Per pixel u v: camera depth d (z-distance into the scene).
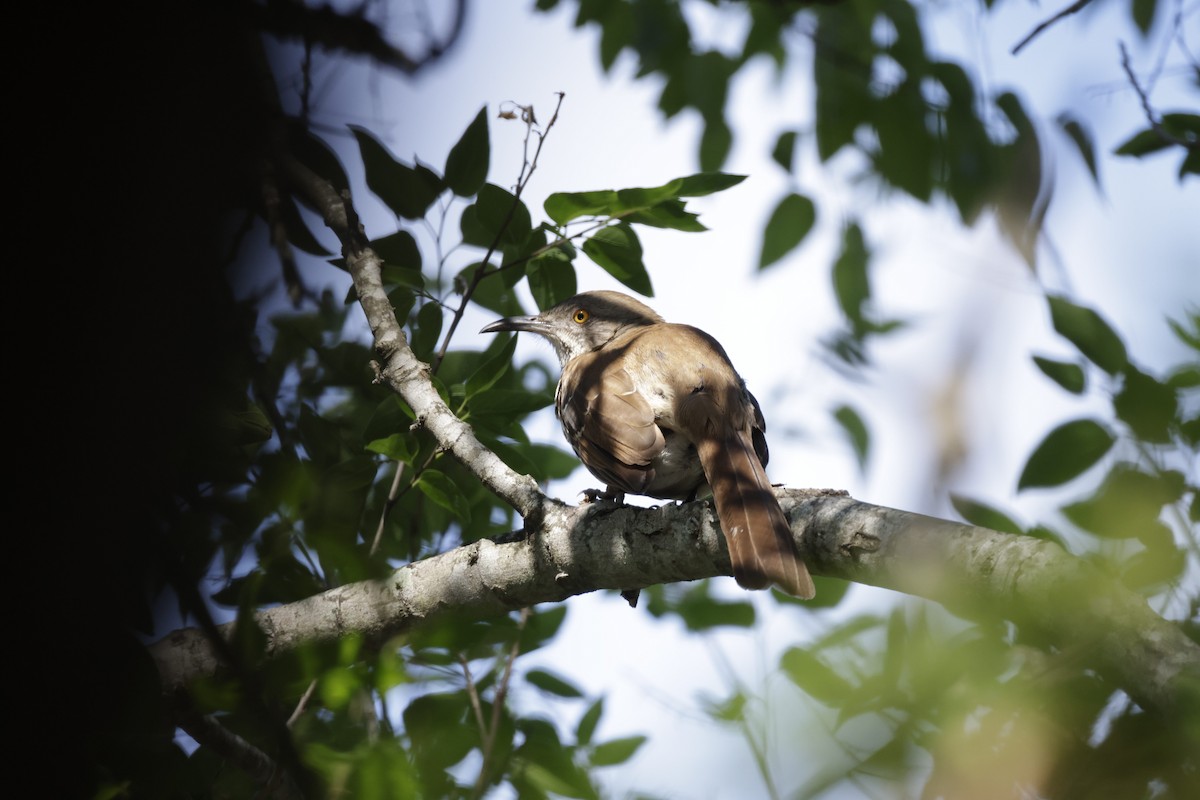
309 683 6.66
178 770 6.41
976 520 6.38
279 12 7.93
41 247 5.76
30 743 5.84
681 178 7.86
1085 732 4.66
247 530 7.58
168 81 6.01
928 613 4.96
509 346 8.05
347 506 7.13
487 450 7.58
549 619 9.01
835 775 4.59
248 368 7.40
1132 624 4.77
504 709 8.20
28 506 5.79
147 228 5.96
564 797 7.90
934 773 4.44
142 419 6.10
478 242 8.91
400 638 7.25
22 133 5.73
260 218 8.38
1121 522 6.00
